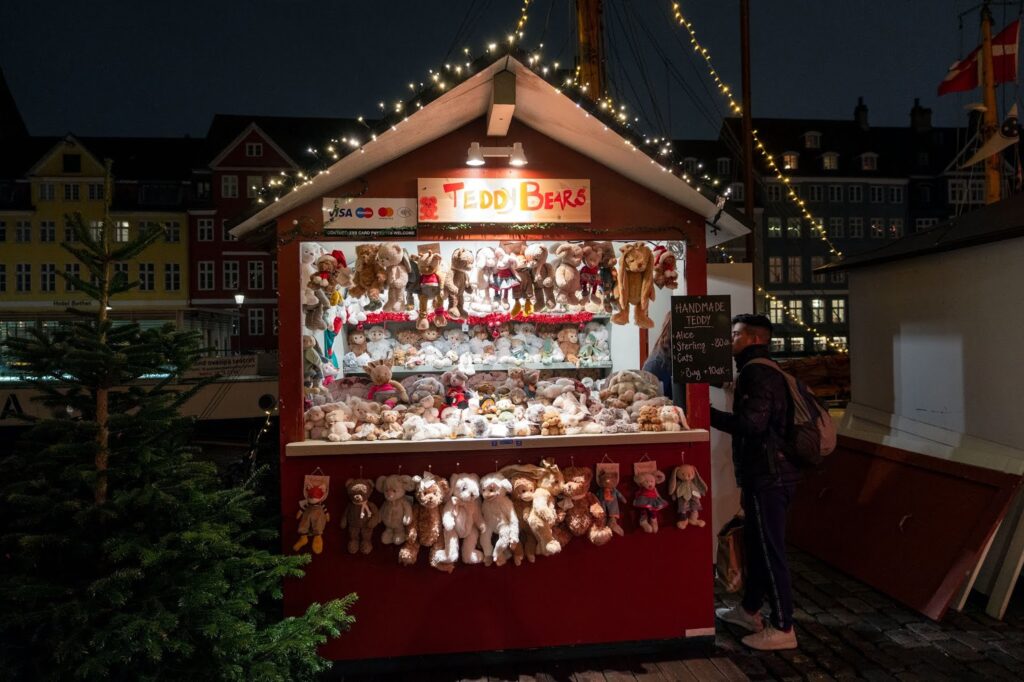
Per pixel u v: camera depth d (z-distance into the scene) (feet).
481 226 13.76
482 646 13.60
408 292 15.25
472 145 13.24
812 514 21.06
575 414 14.58
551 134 13.73
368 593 13.33
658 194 14.17
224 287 119.55
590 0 26.61
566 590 13.80
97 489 10.20
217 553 10.62
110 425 10.51
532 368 18.71
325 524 13.15
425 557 13.41
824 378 49.39
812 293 139.23
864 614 16.03
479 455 13.39
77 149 118.01
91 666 9.03
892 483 18.78
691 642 14.20
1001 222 17.12
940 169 145.69
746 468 14.37
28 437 10.71
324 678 13.24
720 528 19.63
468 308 18.61
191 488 10.75
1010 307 16.70
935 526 16.72
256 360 55.42
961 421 18.21
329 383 16.71
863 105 149.38
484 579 13.57
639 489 13.79
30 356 10.46
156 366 10.91
